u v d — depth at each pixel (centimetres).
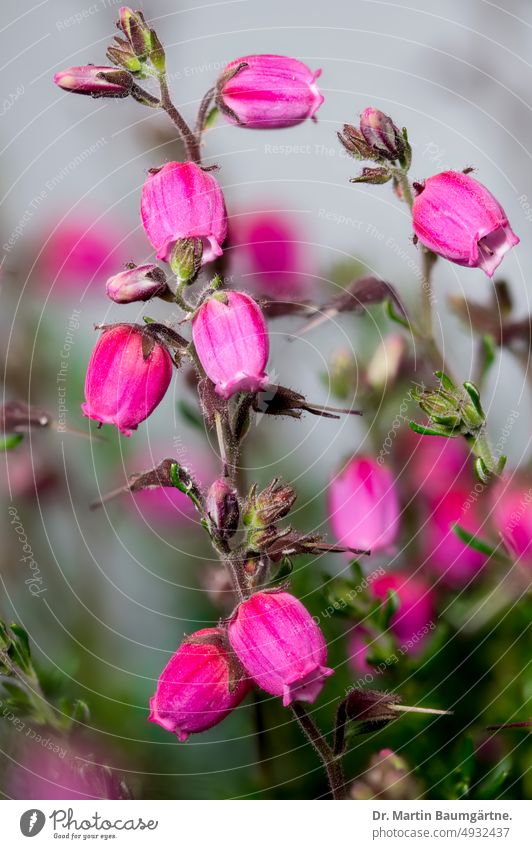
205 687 30
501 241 31
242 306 30
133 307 35
